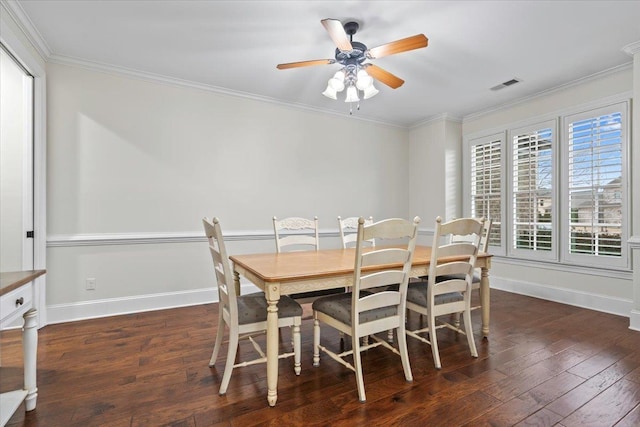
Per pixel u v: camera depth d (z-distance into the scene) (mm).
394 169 4980
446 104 4156
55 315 2881
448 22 2383
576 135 3432
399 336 1953
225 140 3664
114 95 3113
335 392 1797
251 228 3826
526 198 3900
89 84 3010
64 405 1656
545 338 2553
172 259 3381
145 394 1764
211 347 2375
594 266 3273
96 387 1828
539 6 2199
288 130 4070
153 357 2207
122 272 3160
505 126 4137
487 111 4332
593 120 3299
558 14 2289
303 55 2891
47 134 2846
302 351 2348
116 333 2637
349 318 1827
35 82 2688
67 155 2928
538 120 3779
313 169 4254
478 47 2746
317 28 2469
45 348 2344
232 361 1783
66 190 2926
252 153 3826
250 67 3113
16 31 2287
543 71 3205
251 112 3822
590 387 1832
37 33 2504
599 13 2279
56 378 1925
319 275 1822
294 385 1871
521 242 3943
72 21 2369
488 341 2506
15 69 2635
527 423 1521
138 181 3223
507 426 1500
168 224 3367
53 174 2875
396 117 4707
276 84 3502
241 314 1846
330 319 1986
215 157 3609
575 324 2867
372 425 1514
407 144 5129
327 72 3217
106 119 3082
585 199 3352
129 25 2428
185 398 1729
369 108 4312
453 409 1634
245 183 3783
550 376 1957
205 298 3533
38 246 2719
